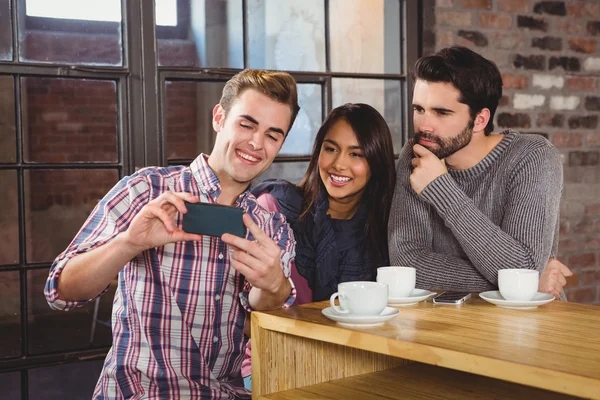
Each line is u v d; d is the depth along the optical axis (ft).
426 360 3.83
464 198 5.83
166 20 8.36
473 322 4.45
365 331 4.19
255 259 4.64
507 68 10.26
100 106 8.11
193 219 4.53
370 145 6.66
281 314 4.65
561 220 10.83
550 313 4.72
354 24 9.43
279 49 9.01
